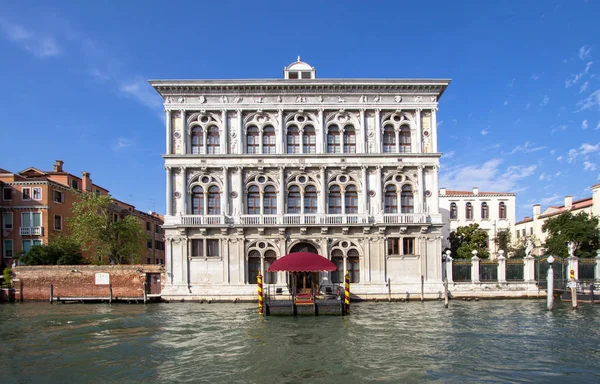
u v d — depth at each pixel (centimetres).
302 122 3744
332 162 3681
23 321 2678
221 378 1556
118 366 1702
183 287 3575
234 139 3703
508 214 6228
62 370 1659
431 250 3656
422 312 2894
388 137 3775
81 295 3622
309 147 3750
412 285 3612
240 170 3653
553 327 2364
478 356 1808
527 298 3578
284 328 2383
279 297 3444
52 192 4716
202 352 1897
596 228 4681
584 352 1864
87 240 4306
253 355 1842
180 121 3697
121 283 3622
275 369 1650
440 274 3638
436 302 3400
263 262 3609
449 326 2403
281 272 3581
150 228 6588
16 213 4609
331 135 3762
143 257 6206
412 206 3716
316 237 3625
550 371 1616
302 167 3678
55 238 4400
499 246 5825
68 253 4072
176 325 2500
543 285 3647
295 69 3906
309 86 3697
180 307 3231
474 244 4188
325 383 1497
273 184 3694
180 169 3641
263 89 3703
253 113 3725
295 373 1602
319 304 2797
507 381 1512
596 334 2192
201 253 3622
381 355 1827
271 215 3603
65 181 5056
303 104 3722
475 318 2644
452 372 1605
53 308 3253
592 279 3578
